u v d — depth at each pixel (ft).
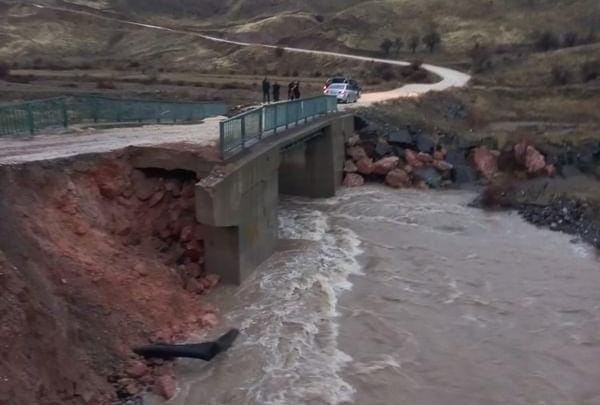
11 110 64.44
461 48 281.54
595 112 163.02
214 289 55.98
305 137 84.69
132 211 54.95
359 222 83.35
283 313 52.44
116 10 418.31
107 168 54.39
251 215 60.18
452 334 51.67
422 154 108.37
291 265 63.82
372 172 105.81
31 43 323.37
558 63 215.51
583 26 298.76
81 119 76.33
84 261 45.91
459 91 171.63
